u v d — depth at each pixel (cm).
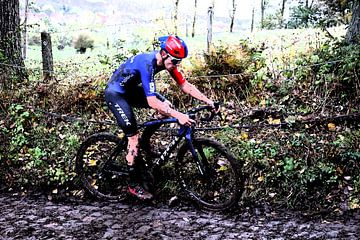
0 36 779
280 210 461
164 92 664
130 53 816
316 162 499
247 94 654
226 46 729
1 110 663
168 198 492
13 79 719
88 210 481
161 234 424
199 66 693
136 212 471
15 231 437
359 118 566
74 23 3644
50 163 561
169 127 597
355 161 493
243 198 476
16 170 561
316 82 625
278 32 1345
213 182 493
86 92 664
